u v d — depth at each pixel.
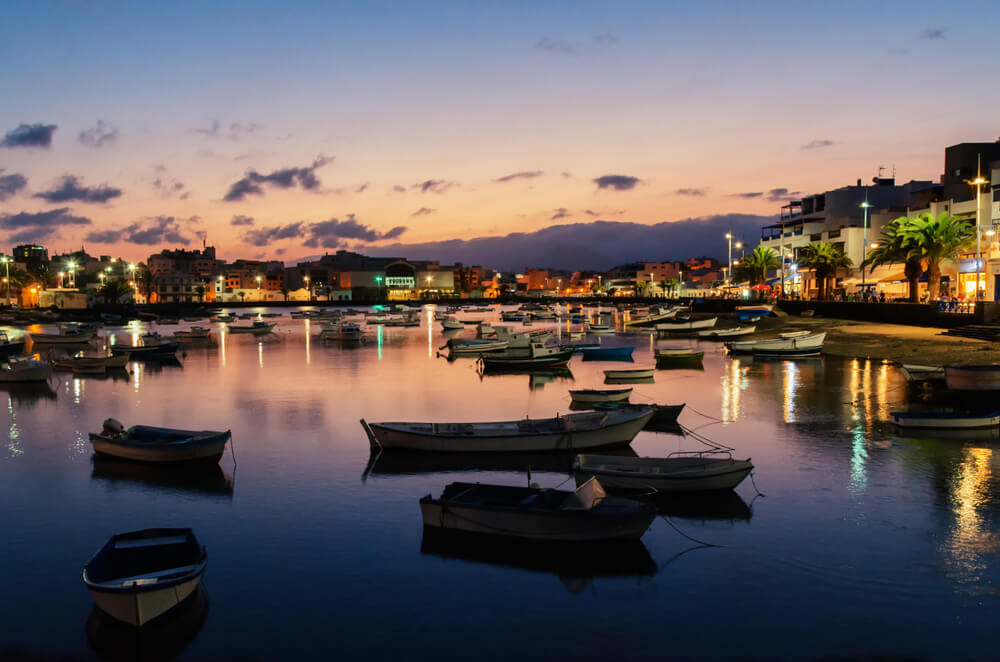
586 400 36.38
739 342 59.31
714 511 19.09
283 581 15.49
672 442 27.25
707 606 14.15
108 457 25.91
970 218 77.94
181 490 22.00
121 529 18.80
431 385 45.31
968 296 67.75
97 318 132.12
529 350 56.97
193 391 43.44
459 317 151.62
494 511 17.11
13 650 12.91
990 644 12.63
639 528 16.50
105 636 13.26
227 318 143.50
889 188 112.88
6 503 20.97
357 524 18.84
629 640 13.02
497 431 25.77
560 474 23.34
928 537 17.14
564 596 14.67
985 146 92.06
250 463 25.08
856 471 22.59
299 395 41.41
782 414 32.38
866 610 13.85
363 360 62.12
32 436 30.34
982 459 23.73
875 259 72.56
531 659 12.49
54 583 15.60
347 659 12.56
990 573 15.21
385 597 14.73
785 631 13.20
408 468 24.22
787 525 18.06
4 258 151.75
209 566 16.31
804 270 114.19
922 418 28.27
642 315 131.00
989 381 33.03
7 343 65.38
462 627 13.53
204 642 13.10
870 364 50.97
